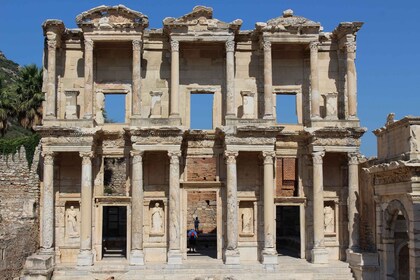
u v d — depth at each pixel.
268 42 47.47
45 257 43.59
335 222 49.44
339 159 49.72
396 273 41.38
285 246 59.03
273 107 49.88
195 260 47.50
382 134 40.78
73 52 49.38
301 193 48.78
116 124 48.41
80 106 48.91
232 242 45.62
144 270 44.38
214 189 48.16
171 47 47.34
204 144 48.53
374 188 41.66
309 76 50.00
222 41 47.47
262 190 48.78
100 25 46.62
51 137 45.44
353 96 48.00
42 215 46.62
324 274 44.78
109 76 49.31
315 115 47.38
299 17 47.59
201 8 47.22
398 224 42.00
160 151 46.88
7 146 50.81
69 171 48.28
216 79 49.62
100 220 47.50
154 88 49.44
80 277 44.09
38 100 62.12
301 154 49.03
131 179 47.50
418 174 34.91
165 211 48.31
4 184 46.16
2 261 39.75
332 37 50.38
